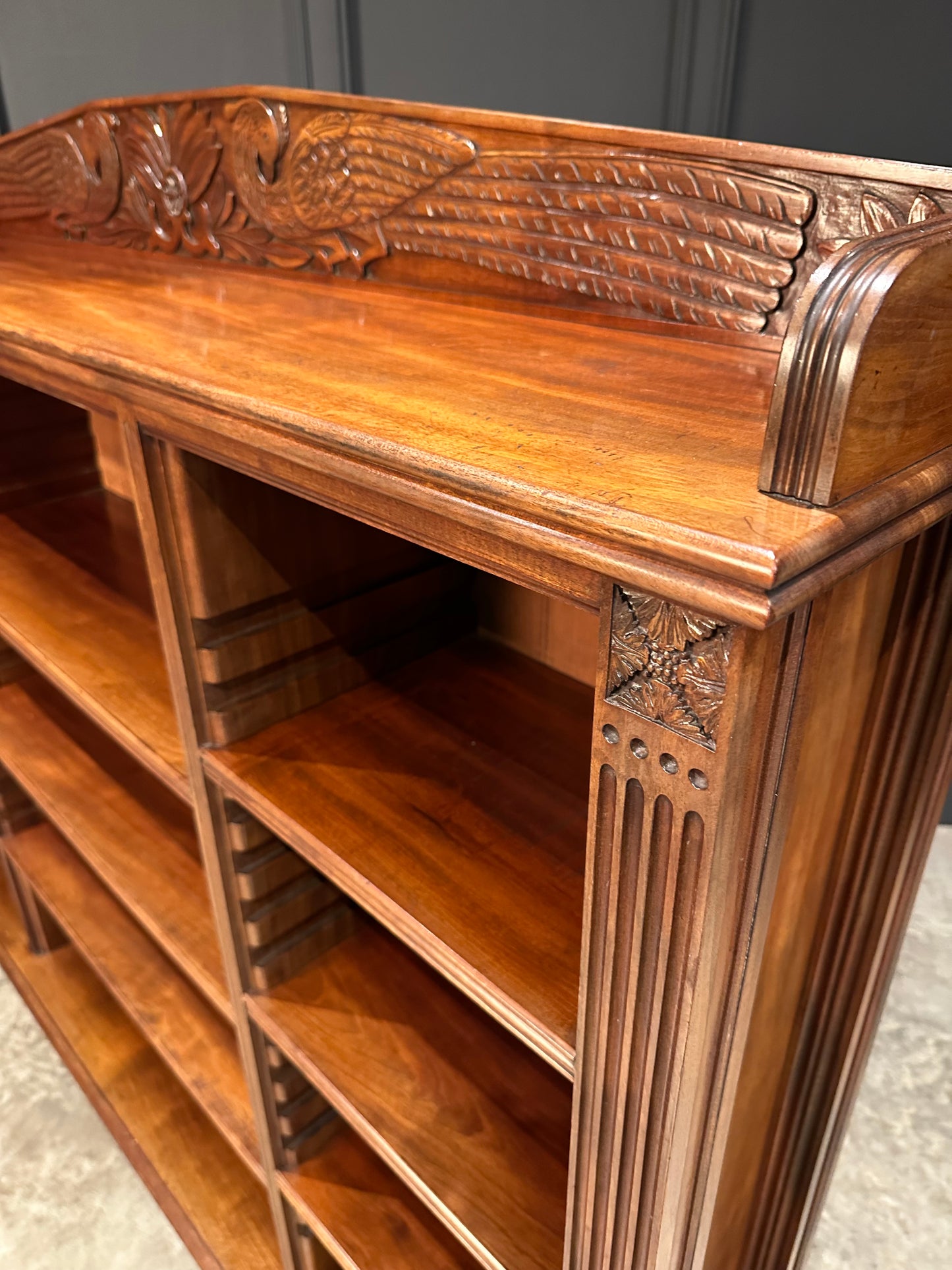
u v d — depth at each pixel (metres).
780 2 1.31
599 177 0.72
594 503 0.42
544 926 0.72
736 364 0.66
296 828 0.82
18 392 1.58
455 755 0.92
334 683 0.99
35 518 1.64
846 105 1.34
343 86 1.66
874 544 0.42
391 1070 0.98
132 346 0.73
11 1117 1.59
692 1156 0.60
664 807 0.47
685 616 0.41
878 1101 1.56
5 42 2.12
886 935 0.76
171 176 1.07
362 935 1.12
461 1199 0.87
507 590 1.07
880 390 0.40
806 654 0.46
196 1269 1.36
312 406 0.56
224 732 0.90
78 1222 1.42
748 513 0.40
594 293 0.76
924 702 0.64
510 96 1.53
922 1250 1.35
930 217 0.58
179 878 1.35
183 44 1.83
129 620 1.29
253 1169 1.24
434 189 0.83
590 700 1.01
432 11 1.53
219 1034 1.42
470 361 0.67
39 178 1.26
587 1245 0.68
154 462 0.78
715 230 0.68
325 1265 1.27
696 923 0.48
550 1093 0.97
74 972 1.82
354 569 0.96
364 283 0.93
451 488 0.47
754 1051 0.67
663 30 1.35
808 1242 0.99
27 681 1.81
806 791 0.56
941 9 1.23
